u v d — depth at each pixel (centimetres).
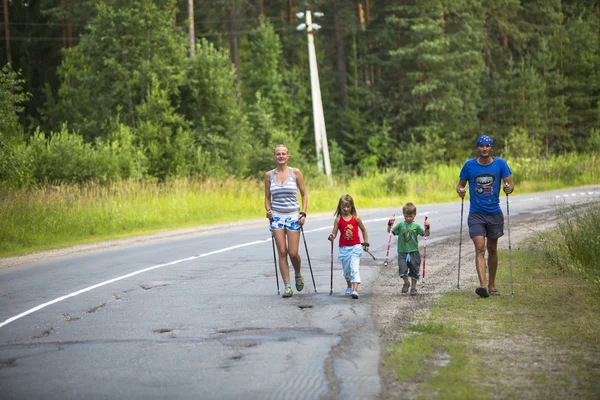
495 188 2336
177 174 8281
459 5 13725
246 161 9656
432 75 13338
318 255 3459
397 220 5094
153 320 2070
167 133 8756
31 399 1389
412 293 2381
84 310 2250
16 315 2198
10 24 12606
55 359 1667
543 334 1825
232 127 9619
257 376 1500
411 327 1906
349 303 2267
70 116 11350
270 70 13475
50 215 4875
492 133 14125
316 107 8988
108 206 5369
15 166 5409
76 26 12988
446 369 1524
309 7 14850
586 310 2088
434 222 4884
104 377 1516
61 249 4088
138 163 7719
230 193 6544
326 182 8356
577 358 1603
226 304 2291
